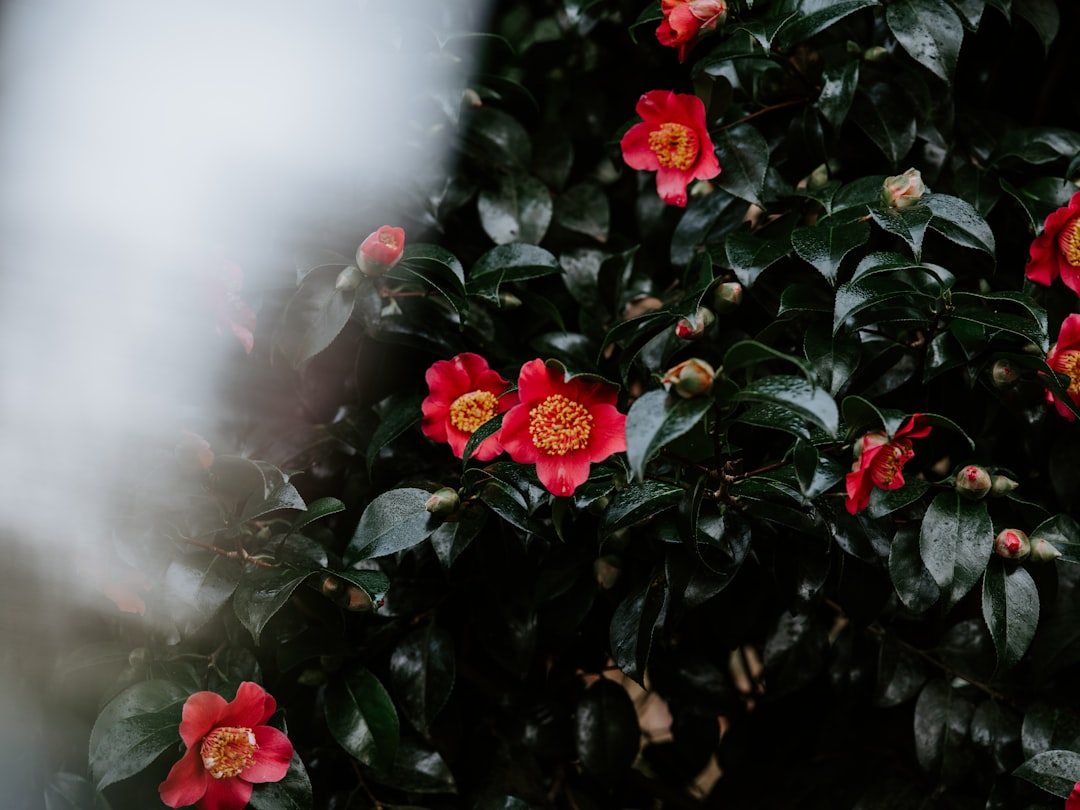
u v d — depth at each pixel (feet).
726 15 4.48
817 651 4.97
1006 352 4.13
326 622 4.51
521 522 4.02
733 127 4.62
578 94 5.74
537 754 5.19
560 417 3.74
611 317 5.31
